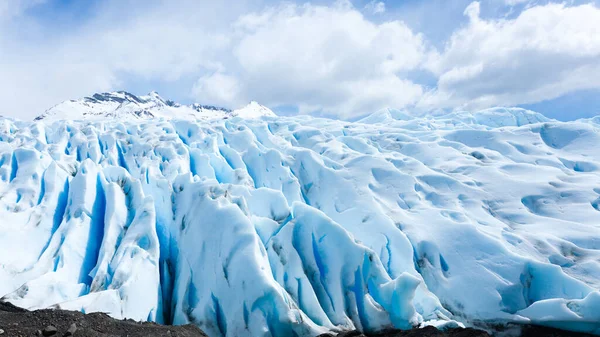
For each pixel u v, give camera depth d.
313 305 11.04
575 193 15.37
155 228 13.26
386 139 23.30
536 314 10.78
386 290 11.45
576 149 20.52
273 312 10.20
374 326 10.89
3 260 11.51
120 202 14.34
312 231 12.99
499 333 11.03
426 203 16.00
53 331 6.93
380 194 16.48
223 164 18.23
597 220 13.77
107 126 24.00
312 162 18.36
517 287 11.64
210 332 10.46
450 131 23.80
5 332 6.63
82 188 14.49
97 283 11.20
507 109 34.59
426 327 9.80
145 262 11.69
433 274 12.84
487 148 21.45
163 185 15.35
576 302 10.32
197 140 21.78
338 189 16.78
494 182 16.92
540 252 12.68
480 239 13.11
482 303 11.62
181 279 12.09
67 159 17.77
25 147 17.20
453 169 18.72
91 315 8.27
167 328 8.61
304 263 12.45
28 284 9.98
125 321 8.80
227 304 10.71
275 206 14.06
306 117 31.09
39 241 13.04
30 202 14.37
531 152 20.25
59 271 11.44
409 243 13.34
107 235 12.88
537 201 15.50
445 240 13.45
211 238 12.15
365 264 12.12
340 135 25.42
